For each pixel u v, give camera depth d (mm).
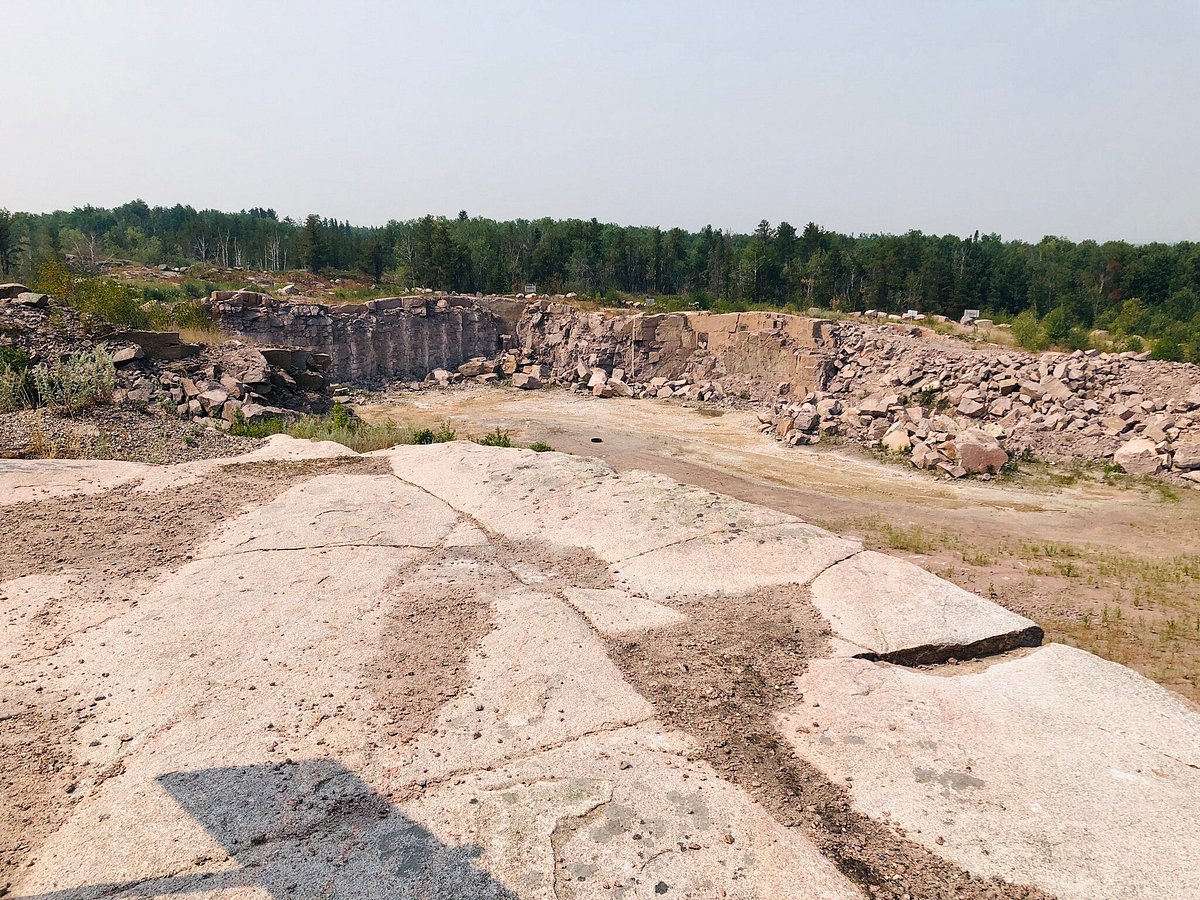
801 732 4215
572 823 3445
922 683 4730
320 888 3055
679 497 7988
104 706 4406
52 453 10570
